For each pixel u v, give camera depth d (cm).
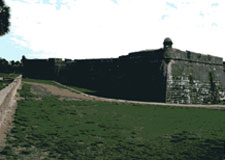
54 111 1681
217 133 1434
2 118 1179
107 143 1088
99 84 4162
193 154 1014
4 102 1288
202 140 1251
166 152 1028
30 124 1246
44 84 3734
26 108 1642
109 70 4038
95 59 4406
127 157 925
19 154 837
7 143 927
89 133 1220
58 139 1065
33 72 5303
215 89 3619
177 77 3014
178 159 943
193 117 1947
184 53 3212
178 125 1608
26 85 3136
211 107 2784
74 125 1353
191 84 3198
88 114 1730
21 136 1029
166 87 2873
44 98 2222
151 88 3061
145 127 1485
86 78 4472
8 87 1627
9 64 7038
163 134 1345
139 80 3291
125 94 3475
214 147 1127
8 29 3334
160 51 3069
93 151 961
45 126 1253
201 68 3475
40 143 982
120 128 1400
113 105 2272
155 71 3073
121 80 3681
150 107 2331
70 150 943
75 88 4003
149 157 946
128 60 3641
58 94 2717
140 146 1091
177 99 2962
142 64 3328
